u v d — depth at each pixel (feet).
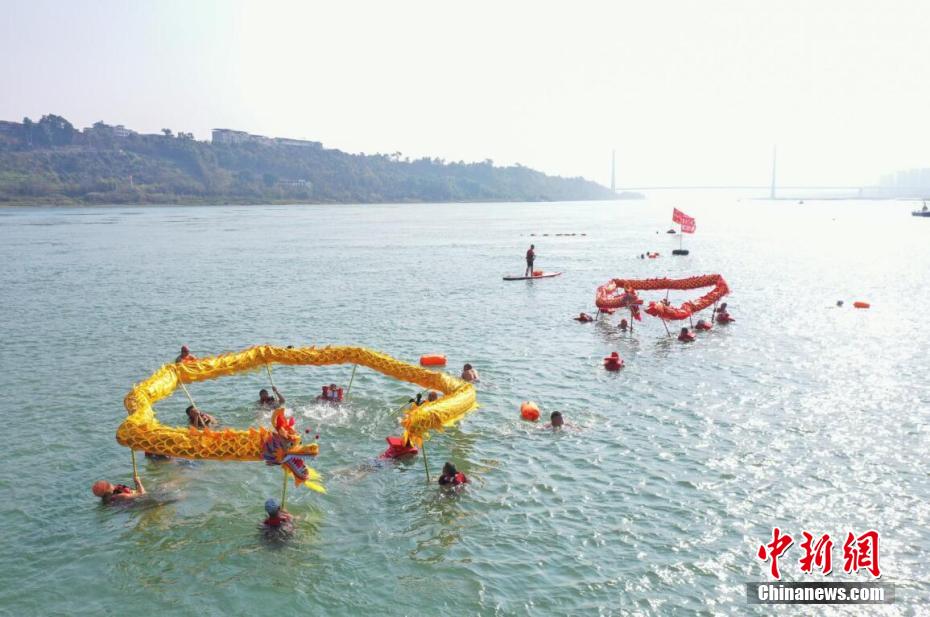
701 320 122.72
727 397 82.38
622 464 63.82
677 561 47.98
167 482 61.41
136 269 227.20
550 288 175.63
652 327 124.47
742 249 285.02
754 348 106.63
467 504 56.75
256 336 121.80
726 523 52.90
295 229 470.80
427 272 213.87
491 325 127.95
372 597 44.96
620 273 206.08
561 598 44.27
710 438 69.62
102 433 73.41
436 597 44.73
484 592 45.06
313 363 84.02
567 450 67.31
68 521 55.11
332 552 50.24
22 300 163.63
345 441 70.59
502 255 269.03
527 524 53.42
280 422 55.16
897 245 292.81
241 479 61.93
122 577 47.73
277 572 47.93
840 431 71.05
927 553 48.47
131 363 103.24
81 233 415.03
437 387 77.56
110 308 151.53
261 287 182.70
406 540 51.55
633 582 45.73
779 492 57.72
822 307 142.10
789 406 78.89
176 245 328.08
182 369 77.61
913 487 58.23
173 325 132.05
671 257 253.24
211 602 44.93
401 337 118.83
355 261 250.57
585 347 108.58
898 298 152.05
